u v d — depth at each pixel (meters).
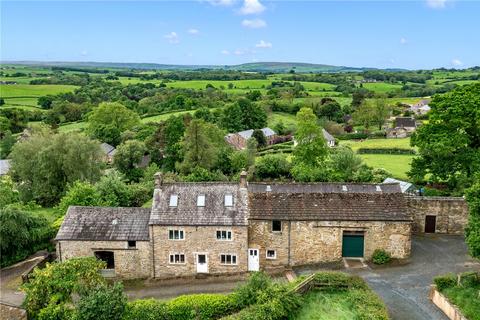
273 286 36.50
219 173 88.19
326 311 35.53
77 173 84.25
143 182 81.69
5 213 49.69
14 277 47.16
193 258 46.41
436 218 54.12
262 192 49.91
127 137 131.00
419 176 61.81
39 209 82.44
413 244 51.03
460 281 37.97
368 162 98.62
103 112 144.62
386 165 94.94
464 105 56.62
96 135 134.38
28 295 36.50
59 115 173.62
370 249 47.59
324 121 161.38
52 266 37.06
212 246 46.25
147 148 110.62
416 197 54.09
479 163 57.09
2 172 103.88
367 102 168.62
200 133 92.75
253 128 159.38
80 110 180.50
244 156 96.00
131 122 147.00
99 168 87.25
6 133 132.00
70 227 46.66
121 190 66.00
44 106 194.25
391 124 165.00
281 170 87.88
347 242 47.91
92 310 32.72
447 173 60.56
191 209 46.81
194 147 92.44
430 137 58.75
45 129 98.25
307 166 81.62
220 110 169.75
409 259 47.12
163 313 35.12
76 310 33.19
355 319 34.09
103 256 47.34
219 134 108.12
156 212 46.56
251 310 33.91
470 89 60.06
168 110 186.00
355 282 38.75
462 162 59.31
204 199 47.56
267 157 91.12
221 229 45.91
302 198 49.06
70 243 45.88
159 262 46.41
